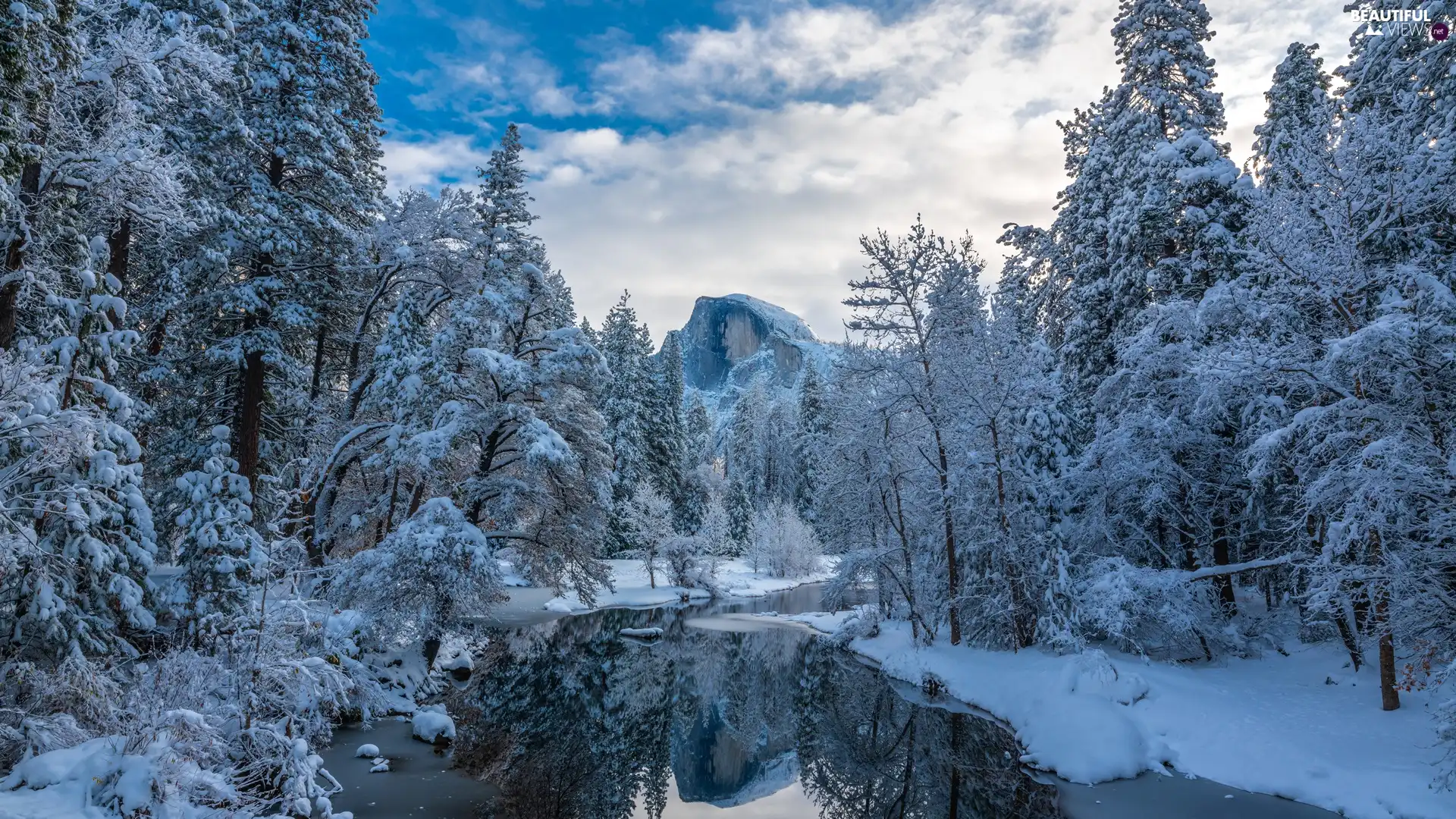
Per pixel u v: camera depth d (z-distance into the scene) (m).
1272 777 11.79
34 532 9.76
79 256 12.09
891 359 22.03
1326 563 12.39
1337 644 16.73
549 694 20.17
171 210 13.23
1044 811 11.86
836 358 24.39
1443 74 15.12
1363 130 13.26
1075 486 19.66
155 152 12.42
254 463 18.64
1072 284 27.11
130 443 11.87
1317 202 13.87
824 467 28.08
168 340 21.75
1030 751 14.66
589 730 17.16
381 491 26.33
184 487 13.98
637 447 51.50
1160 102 22.05
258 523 19.20
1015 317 21.81
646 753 15.90
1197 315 16.44
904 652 23.59
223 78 14.46
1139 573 16.89
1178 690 15.03
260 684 10.30
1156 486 18.16
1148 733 13.91
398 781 11.93
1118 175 22.95
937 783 13.76
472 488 24.06
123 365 18.19
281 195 19.44
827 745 16.69
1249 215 15.29
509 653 25.08
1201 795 11.78
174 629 13.61
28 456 9.30
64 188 12.19
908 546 25.28
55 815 6.71
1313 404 14.96
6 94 9.15
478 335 23.56
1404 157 13.46
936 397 22.00
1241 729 13.16
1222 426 18.28
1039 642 20.44
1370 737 11.90
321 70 21.03
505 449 25.61
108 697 9.53
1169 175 20.16
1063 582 18.14
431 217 25.34
